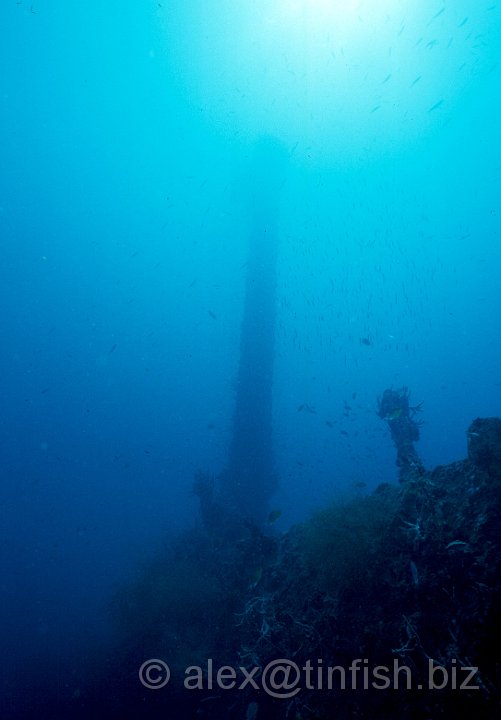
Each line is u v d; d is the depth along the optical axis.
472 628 3.38
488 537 3.76
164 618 7.75
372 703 3.70
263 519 12.11
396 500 5.02
